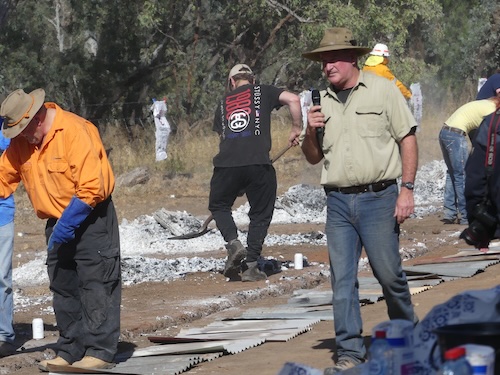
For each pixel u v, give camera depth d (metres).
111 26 43.91
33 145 10.95
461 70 60.28
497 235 9.87
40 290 17.30
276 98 16.48
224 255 20.84
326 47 10.42
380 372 7.29
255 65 46.12
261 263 18.08
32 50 44.09
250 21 44.38
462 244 21.03
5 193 11.48
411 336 7.56
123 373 10.85
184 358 11.57
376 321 13.25
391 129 10.46
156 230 23.53
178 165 38.38
